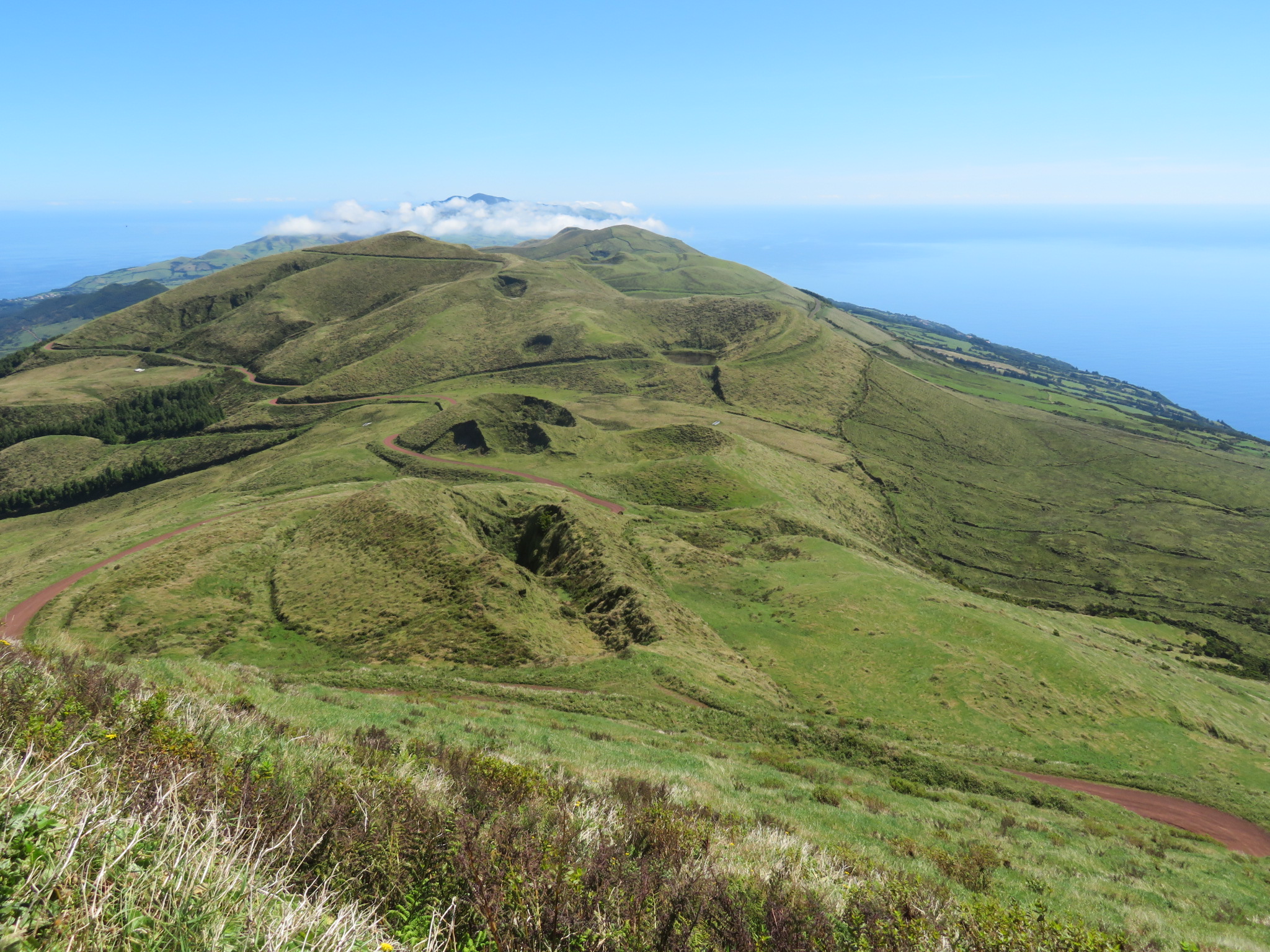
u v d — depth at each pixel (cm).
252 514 7794
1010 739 4588
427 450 13700
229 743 632
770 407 19662
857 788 2416
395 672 3981
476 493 8025
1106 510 17300
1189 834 3108
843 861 850
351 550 6519
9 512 13838
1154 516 17112
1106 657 6272
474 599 5044
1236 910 1489
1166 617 12888
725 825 997
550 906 363
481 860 393
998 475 18800
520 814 562
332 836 399
